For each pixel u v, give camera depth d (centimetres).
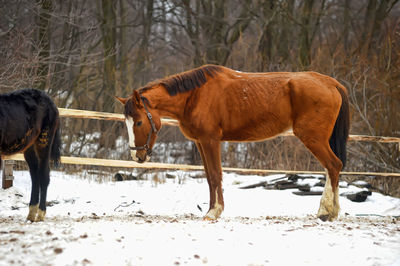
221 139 733
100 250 410
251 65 1705
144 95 688
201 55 1916
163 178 1200
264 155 1437
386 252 445
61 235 460
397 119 1479
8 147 586
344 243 483
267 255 427
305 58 1862
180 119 721
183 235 495
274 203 971
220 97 709
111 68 1767
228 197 1009
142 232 500
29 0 1330
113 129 1502
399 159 1426
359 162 1541
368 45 1844
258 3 1878
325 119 698
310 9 1914
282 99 707
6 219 662
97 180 1147
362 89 1603
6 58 1112
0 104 578
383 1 2028
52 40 1627
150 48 2491
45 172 641
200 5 2206
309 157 1398
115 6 1875
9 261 358
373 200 1050
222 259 407
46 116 638
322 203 698
